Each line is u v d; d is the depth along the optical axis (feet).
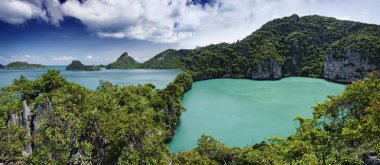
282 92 479.00
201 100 415.64
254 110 335.06
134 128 125.49
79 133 127.24
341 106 115.03
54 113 135.95
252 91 504.43
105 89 253.85
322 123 109.81
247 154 150.10
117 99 211.20
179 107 285.23
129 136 125.39
